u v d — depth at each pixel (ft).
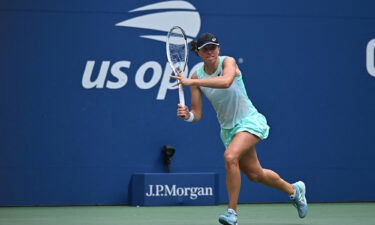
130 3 67.67
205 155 68.69
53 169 66.39
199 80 42.73
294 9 70.13
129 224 50.85
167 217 56.18
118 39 67.46
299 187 51.03
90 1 67.05
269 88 69.67
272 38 69.72
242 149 44.86
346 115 70.90
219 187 68.85
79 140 66.85
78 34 66.85
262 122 46.50
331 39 70.64
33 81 66.23
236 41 69.21
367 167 71.26
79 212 60.54
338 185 70.74
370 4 71.26
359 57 71.15
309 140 70.23
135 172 67.62
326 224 51.16
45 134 66.28
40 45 66.28
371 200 71.31
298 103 70.13
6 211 61.67
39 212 60.70
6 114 65.77
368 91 71.36
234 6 69.15
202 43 43.80
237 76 45.88
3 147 65.77
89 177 66.95
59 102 66.54
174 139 68.28
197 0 68.64
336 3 70.69
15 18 65.92
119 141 67.41
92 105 67.05
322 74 70.49
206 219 54.54
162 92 68.08
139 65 67.82
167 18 68.23
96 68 67.10
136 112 67.72
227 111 46.42
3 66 65.72
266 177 48.93
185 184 66.33
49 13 66.44
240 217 56.75
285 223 51.78
